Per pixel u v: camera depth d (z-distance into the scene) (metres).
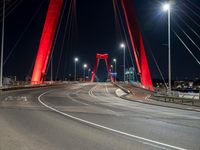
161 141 8.49
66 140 8.31
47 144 7.77
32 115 14.13
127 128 10.77
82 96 35.88
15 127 10.41
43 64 54.19
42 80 55.75
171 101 29.42
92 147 7.52
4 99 25.28
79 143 7.96
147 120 13.53
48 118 13.09
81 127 10.71
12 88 42.12
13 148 7.29
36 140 8.23
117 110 18.53
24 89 45.94
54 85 70.12
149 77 50.94
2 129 9.95
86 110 17.70
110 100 30.06
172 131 10.39
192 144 8.18
